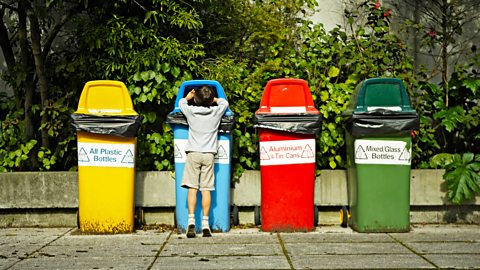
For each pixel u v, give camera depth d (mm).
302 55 7934
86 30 7754
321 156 7695
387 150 7074
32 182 7582
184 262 6121
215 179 7199
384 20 8320
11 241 6961
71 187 7574
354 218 7254
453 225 7570
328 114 7664
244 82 7867
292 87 7195
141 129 7844
